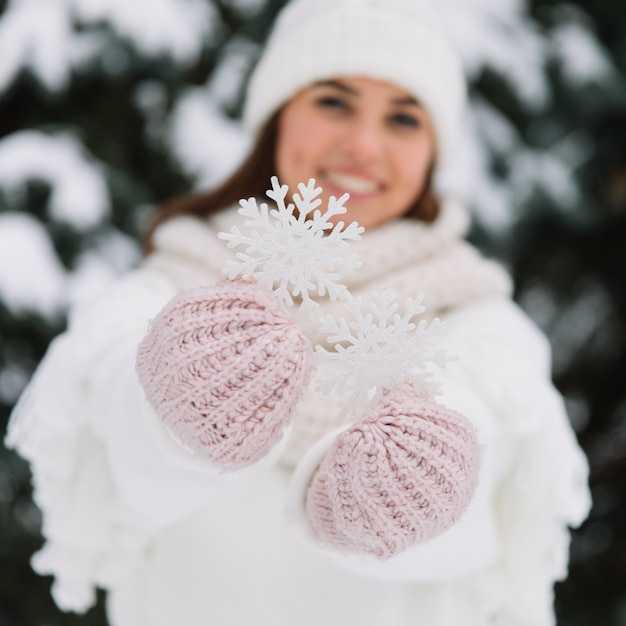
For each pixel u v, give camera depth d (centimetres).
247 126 128
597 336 268
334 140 109
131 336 88
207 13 215
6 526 213
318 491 64
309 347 61
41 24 197
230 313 59
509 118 227
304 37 112
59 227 199
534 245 249
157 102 213
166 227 113
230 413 58
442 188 211
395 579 82
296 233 61
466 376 91
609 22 236
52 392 93
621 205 246
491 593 98
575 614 241
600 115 230
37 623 219
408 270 103
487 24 223
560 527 100
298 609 92
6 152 200
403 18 111
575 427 269
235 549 93
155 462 70
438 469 59
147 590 101
